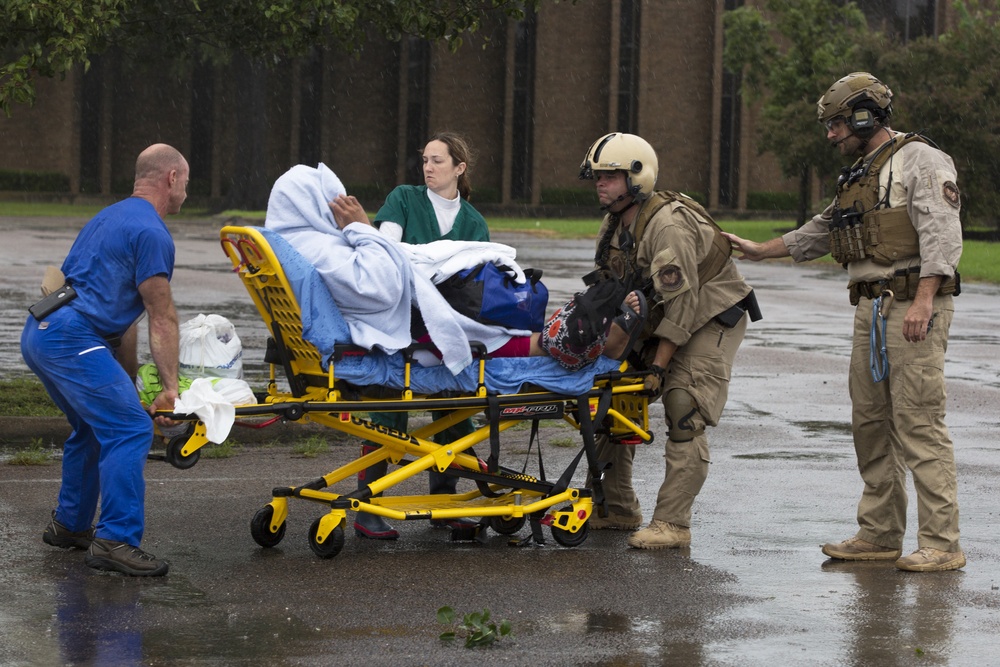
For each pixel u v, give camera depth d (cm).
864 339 1967
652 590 1764
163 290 1808
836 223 1969
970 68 13588
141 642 1498
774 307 6975
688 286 1989
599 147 2036
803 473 2700
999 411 3659
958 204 1895
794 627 1585
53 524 1964
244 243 1869
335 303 1891
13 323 5309
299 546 2027
